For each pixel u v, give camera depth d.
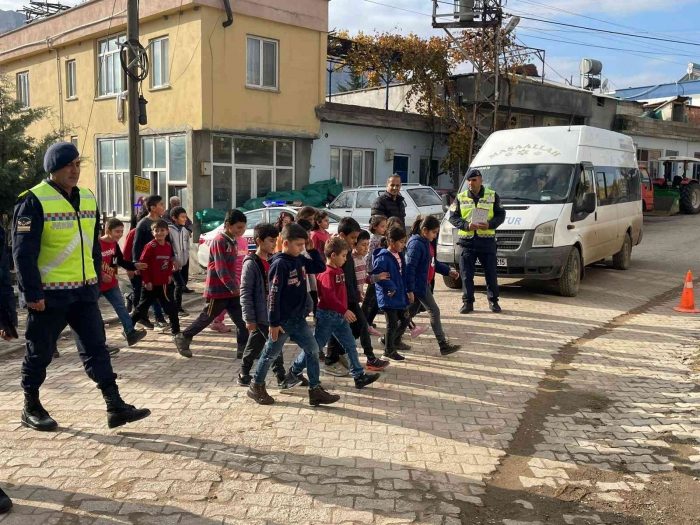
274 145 17.56
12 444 4.63
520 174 11.02
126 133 18.38
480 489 4.09
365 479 4.14
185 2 15.48
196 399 5.64
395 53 22.39
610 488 4.16
